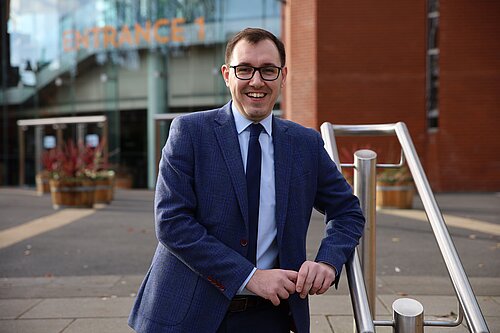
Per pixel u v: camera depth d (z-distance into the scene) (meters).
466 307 1.76
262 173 1.91
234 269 1.73
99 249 7.12
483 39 14.31
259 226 1.87
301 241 1.92
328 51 13.98
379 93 14.08
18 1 19.77
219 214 1.82
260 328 1.93
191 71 17.47
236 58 1.89
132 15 18.02
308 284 1.74
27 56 19.75
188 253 1.75
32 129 19.84
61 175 12.00
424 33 14.08
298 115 14.26
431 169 14.40
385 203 11.06
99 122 18.44
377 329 3.84
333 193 2.01
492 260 6.24
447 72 14.37
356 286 1.81
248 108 1.88
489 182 14.44
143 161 18.08
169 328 1.79
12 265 6.19
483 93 14.38
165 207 1.80
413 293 4.82
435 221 2.08
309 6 14.04
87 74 18.73
